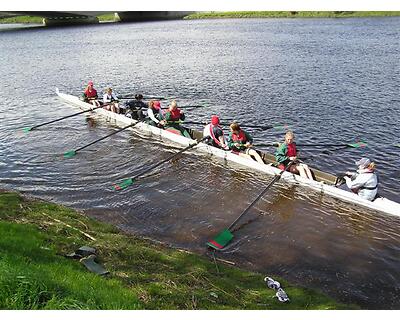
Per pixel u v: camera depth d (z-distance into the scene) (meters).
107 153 17.02
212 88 29.97
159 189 13.53
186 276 8.45
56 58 47.22
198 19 112.56
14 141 18.80
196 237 10.66
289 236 10.67
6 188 13.64
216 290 8.03
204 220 11.52
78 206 12.38
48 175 14.80
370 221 11.38
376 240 10.45
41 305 6.18
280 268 9.33
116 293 7.12
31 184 14.03
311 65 37.38
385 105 23.52
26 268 7.06
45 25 97.69
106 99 22.52
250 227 11.14
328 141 18.23
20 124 21.80
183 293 7.68
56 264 7.94
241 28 79.19
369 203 12.06
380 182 13.98
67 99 26.67
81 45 58.88
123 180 14.31
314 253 9.91
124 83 32.84
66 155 16.69
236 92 28.39
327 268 9.33
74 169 15.34
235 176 14.45
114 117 21.67
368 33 60.16
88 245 9.38
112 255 9.02
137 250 9.41
